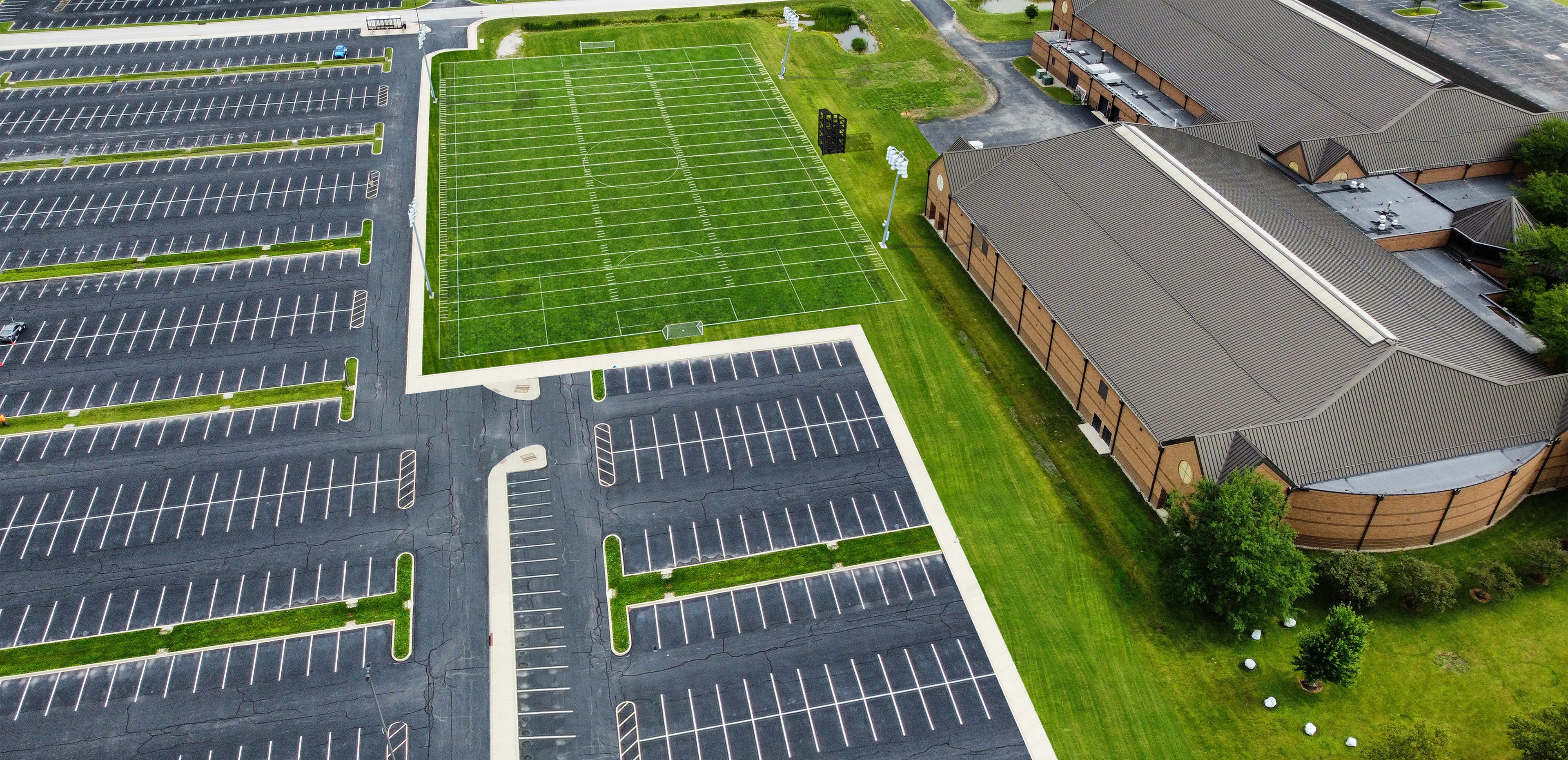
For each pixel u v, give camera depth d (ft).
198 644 173.06
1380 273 224.74
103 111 331.16
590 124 325.42
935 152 314.35
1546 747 146.30
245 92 343.67
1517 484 191.72
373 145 313.94
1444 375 189.98
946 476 205.87
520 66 361.10
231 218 279.49
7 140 313.94
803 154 312.29
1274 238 222.28
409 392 222.89
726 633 176.96
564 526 194.70
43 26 387.75
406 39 380.58
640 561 188.75
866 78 358.02
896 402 222.69
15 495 198.80
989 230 249.96
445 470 205.05
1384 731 161.68
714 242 271.69
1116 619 179.32
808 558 189.67
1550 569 181.06
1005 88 352.49
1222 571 169.68
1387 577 184.44
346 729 161.79
